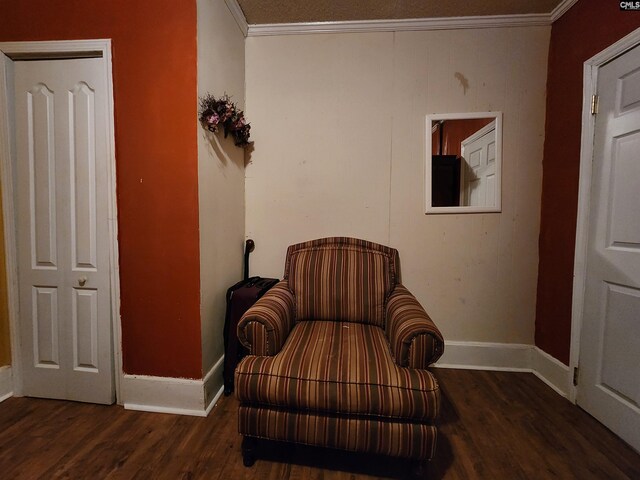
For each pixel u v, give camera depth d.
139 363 1.56
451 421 1.48
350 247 1.84
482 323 2.01
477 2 1.76
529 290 1.97
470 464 1.23
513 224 1.96
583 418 1.51
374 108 1.99
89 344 1.59
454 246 2.00
